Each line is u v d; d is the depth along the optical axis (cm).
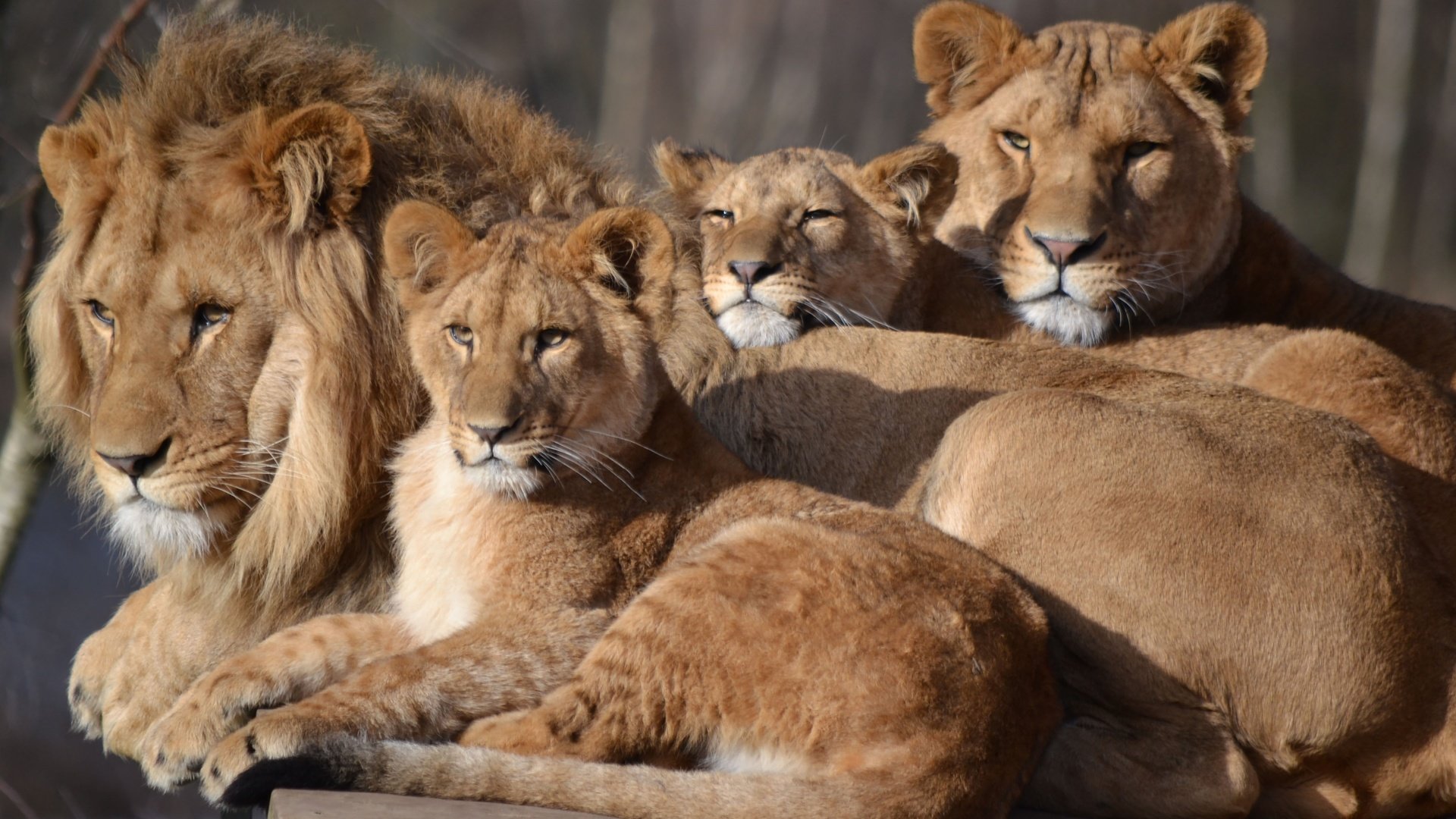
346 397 802
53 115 1495
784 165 1011
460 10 4116
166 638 860
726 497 786
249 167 786
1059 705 700
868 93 4959
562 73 4366
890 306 1022
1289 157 4631
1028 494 763
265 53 857
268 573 816
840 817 611
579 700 671
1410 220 4609
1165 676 726
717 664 661
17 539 1384
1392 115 4212
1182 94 1089
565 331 742
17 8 1641
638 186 981
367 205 823
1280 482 749
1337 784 726
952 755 633
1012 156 1070
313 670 751
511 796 625
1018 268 1029
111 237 788
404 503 798
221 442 778
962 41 1141
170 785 726
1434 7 4653
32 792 1548
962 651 658
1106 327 1026
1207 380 885
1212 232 1097
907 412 902
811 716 650
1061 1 4744
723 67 4884
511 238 774
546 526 745
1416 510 863
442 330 758
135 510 777
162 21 1262
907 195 1023
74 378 836
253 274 786
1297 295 1211
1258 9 4606
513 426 723
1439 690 729
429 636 768
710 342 930
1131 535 741
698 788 618
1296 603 722
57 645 1686
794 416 912
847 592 665
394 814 595
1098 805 723
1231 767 711
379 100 859
